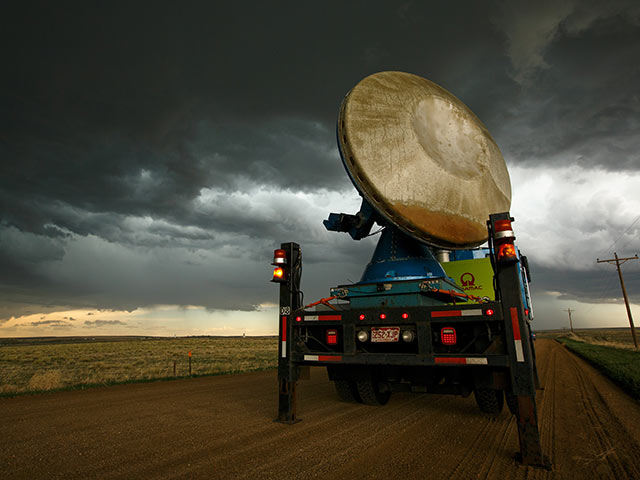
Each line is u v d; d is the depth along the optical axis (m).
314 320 6.13
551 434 5.63
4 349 60.84
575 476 3.85
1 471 3.97
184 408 7.67
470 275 8.73
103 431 5.71
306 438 5.22
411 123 7.15
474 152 8.31
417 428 5.80
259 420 6.41
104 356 40.16
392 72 8.05
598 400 8.80
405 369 6.47
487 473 3.90
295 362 6.32
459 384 6.02
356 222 7.90
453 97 9.22
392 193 6.33
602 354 27.14
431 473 3.88
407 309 5.42
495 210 7.94
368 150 6.46
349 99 6.79
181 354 41.91
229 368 20.80
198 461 4.26
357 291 6.54
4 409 7.74
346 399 7.91
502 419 6.47
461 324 5.49
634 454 4.59
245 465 4.11
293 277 6.58
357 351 5.95
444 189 6.93
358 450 4.66
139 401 8.70
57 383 12.57
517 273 4.73
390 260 6.94
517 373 4.47
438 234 6.64
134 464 4.16
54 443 5.04
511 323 4.62
